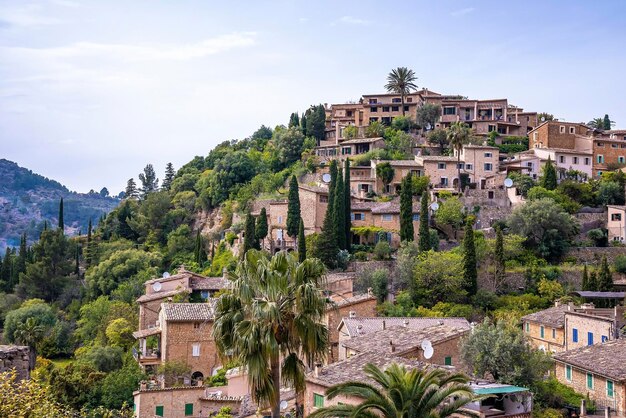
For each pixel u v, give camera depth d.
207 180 198.38
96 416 73.06
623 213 143.12
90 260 181.88
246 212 170.62
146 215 192.00
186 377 94.31
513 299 119.75
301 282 41.59
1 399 37.38
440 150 190.62
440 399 42.28
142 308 116.88
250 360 40.06
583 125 190.75
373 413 43.00
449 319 91.62
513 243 131.75
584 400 61.59
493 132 195.75
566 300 110.81
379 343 76.38
